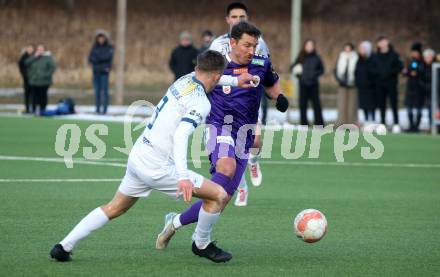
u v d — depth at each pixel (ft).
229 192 67.00
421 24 400.88
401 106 265.95
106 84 212.02
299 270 61.11
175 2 435.53
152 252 66.18
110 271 59.47
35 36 351.25
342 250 68.39
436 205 92.68
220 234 74.49
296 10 223.30
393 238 73.67
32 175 110.93
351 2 433.07
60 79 307.58
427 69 188.44
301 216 65.31
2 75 306.14
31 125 184.65
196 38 367.25
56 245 61.46
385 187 106.52
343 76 189.26
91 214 61.26
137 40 356.59
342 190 103.19
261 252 67.21
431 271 61.21
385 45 185.47
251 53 67.97
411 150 150.82
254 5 442.09
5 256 63.77
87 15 386.32
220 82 67.36
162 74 325.01
